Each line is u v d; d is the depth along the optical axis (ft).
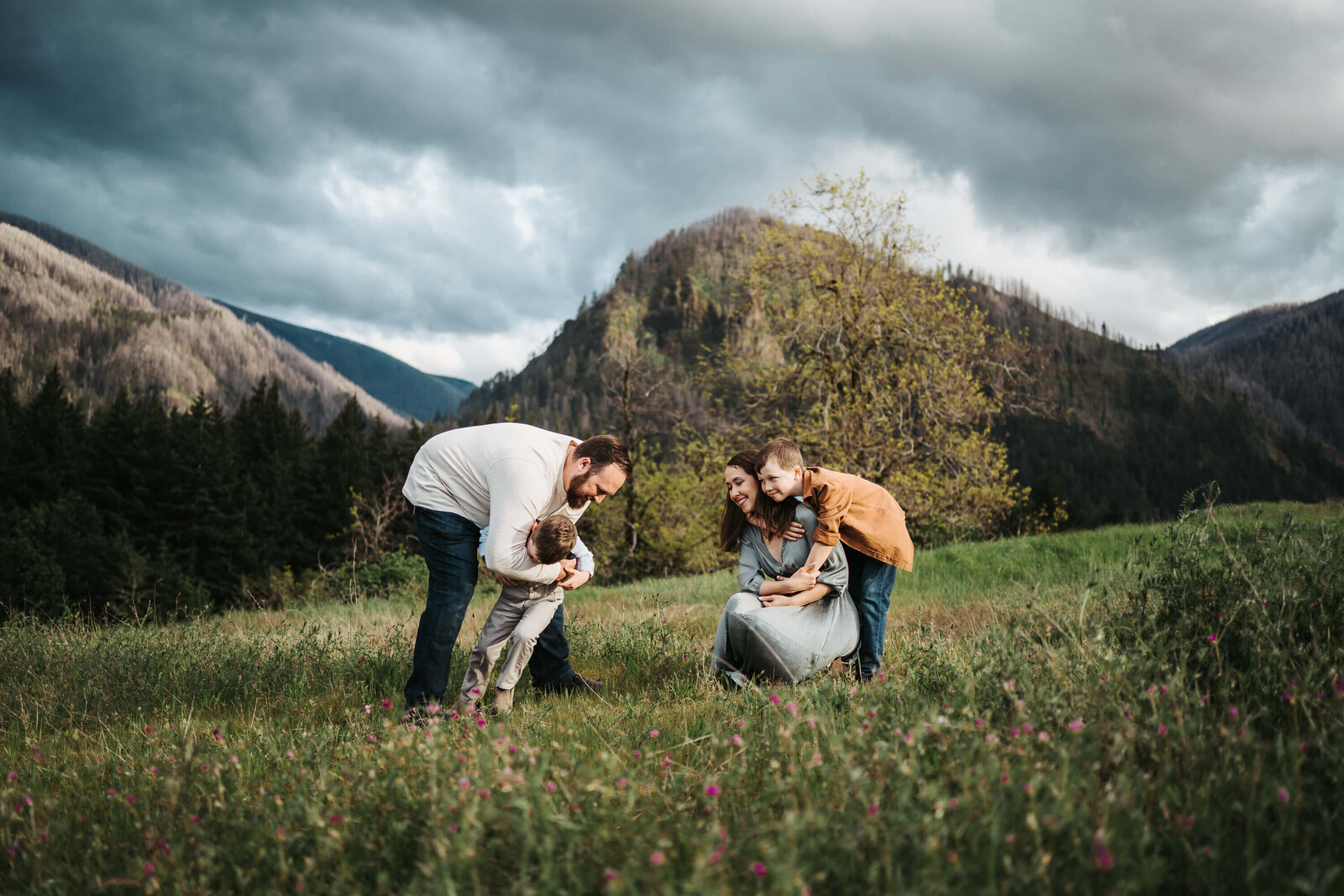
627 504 92.43
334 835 6.01
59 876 6.21
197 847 6.24
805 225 61.77
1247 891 4.89
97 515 120.37
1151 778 6.28
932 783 5.83
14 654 16.25
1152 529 33.60
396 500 134.92
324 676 15.44
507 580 12.76
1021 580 27.17
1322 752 6.18
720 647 13.96
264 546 142.61
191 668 15.44
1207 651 8.55
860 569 14.47
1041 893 4.73
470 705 12.03
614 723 10.04
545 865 5.07
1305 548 10.44
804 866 5.01
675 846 5.70
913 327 58.70
